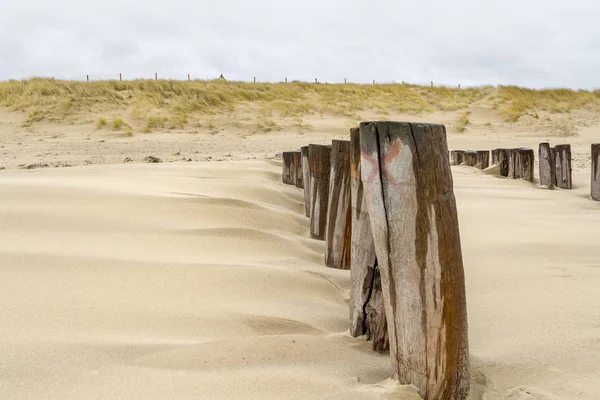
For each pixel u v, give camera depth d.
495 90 35.28
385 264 2.41
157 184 6.82
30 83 26.88
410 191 2.27
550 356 2.93
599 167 9.05
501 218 7.18
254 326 3.18
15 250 3.88
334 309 3.74
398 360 2.44
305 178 6.87
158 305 3.28
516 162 11.97
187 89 28.58
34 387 2.22
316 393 2.34
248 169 9.81
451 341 2.29
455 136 25.59
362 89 34.94
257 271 4.05
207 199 5.98
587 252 5.34
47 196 5.35
